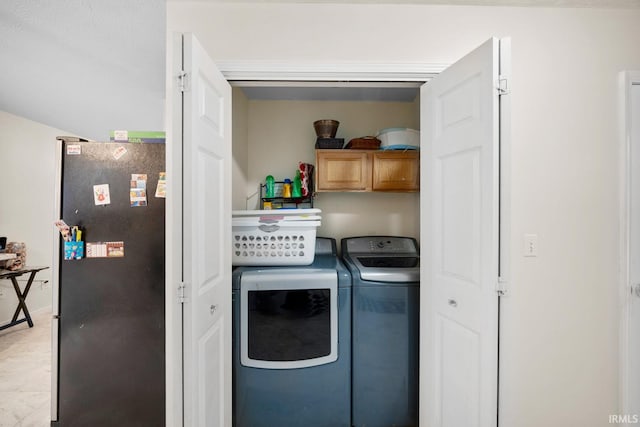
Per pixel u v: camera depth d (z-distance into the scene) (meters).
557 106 1.42
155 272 1.62
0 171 3.27
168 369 1.38
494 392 1.13
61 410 1.62
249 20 1.41
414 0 1.40
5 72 2.22
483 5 1.42
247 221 1.79
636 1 1.38
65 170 1.61
